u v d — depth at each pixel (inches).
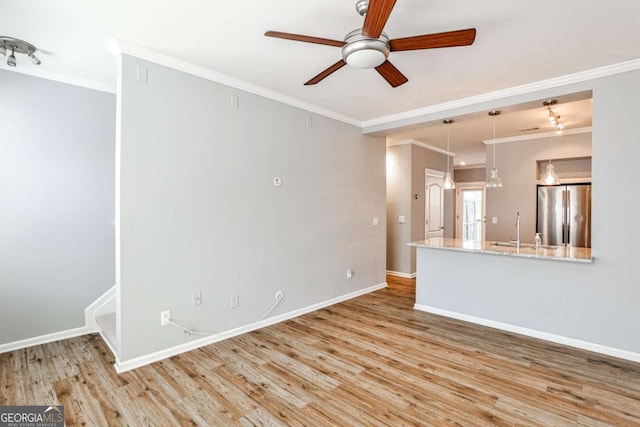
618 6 79.3
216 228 122.6
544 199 208.8
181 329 113.8
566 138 201.8
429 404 85.4
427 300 162.6
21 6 80.4
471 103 146.3
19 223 117.2
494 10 81.5
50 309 123.9
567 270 122.9
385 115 176.1
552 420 78.8
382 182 207.3
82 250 130.8
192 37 95.8
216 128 122.0
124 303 100.8
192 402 85.9
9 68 114.4
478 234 360.2
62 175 126.0
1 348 114.0
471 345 122.0
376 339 127.4
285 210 147.6
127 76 100.3
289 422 78.4
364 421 78.7
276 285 144.6
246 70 119.0
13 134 115.6
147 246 105.1
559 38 94.6
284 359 110.2
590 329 118.0
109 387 92.5
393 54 104.2
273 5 80.1
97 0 78.0
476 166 358.9
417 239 243.8
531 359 110.6
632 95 109.3
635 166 109.0
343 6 80.6
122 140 99.3
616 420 78.6
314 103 155.3
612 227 113.2
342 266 179.2
